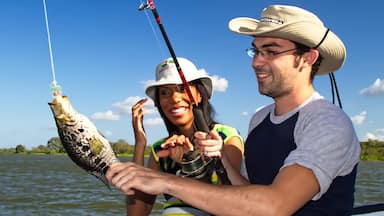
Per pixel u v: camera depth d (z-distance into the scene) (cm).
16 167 4169
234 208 188
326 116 221
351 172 226
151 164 336
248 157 269
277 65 239
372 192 1784
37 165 4756
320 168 202
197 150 256
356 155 225
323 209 221
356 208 401
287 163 204
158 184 192
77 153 220
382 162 6775
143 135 337
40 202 1520
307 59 241
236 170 263
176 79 319
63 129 219
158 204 1393
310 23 234
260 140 261
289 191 193
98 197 1684
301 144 212
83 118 223
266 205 188
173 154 277
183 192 191
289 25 231
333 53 254
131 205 351
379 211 403
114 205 1464
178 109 322
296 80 241
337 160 209
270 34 238
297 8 242
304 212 222
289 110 245
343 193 224
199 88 330
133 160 334
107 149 223
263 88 245
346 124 220
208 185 193
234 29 276
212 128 318
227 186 193
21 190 1902
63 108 218
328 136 211
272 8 245
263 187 193
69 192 1852
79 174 3177
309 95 242
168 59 330
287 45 238
